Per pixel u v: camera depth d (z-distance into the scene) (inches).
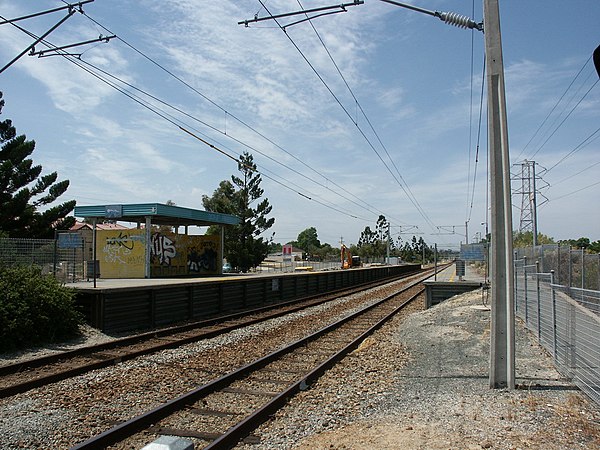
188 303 768.9
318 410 299.4
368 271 2155.5
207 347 520.1
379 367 420.5
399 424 265.7
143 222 1392.7
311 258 4463.6
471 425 256.7
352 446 236.4
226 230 2137.1
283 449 240.8
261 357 460.8
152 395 338.3
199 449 245.4
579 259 698.2
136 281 864.3
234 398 330.6
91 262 792.9
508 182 330.3
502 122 331.3
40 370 418.0
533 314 545.3
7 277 542.3
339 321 700.0
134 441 253.6
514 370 323.6
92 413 298.4
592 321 302.2
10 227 1288.1
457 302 875.4
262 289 1053.8
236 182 2175.2
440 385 349.7
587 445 225.0
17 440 255.8
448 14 355.6
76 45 514.6
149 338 576.1
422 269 4153.5
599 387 287.3
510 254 328.5
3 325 494.0
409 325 688.4
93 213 1178.6
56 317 550.0
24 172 1323.8
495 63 331.9
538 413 270.1
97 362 421.1
